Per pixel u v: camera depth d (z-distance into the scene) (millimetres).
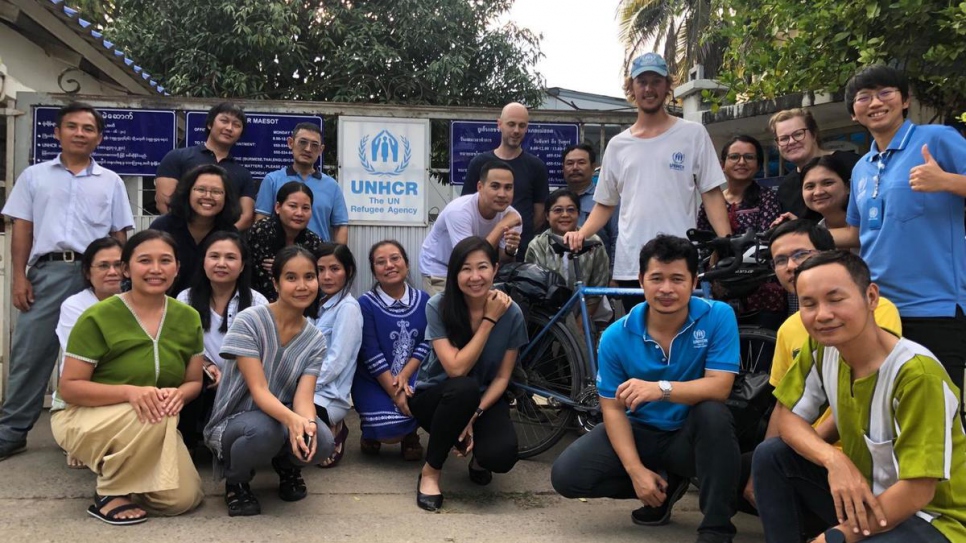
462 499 3248
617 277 3912
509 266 3965
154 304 3105
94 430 2834
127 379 2990
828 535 2109
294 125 4793
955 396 2049
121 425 2834
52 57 6355
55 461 3564
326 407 3449
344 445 3975
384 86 10148
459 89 10430
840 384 2205
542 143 4992
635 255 3795
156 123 4711
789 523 2361
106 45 6230
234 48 9609
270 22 9492
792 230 2783
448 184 4957
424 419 3295
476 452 3240
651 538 2818
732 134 5098
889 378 2084
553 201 4324
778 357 2730
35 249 3799
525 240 4625
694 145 3777
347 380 3566
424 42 10188
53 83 6379
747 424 2783
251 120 4754
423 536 2773
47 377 3770
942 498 2045
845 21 3914
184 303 3244
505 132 4539
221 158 4422
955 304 2754
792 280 2734
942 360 2801
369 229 4836
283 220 3990
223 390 3102
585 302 3789
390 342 3699
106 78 7020
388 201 4840
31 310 3756
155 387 3010
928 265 2779
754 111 4586
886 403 2094
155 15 9805
